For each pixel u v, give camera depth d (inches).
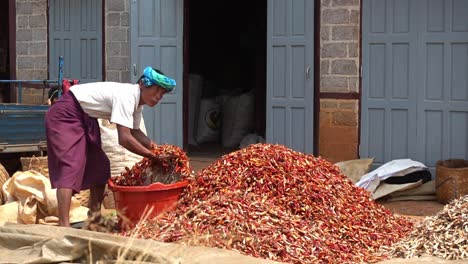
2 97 519.8
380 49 378.6
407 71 373.7
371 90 381.7
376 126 381.7
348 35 384.2
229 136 506.9
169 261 186.4
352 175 361.7
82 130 249.4
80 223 269.3
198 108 523.2
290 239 217.9
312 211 237.5
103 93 248.1
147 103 249.9
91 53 455.2
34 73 474.9
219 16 573.0
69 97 249.6
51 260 195.0
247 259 192.2
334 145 390.6
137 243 200.7
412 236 234.7
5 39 566.3
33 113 347.6
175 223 221.5
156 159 252.2
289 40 397.4
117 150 306.5
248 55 571.5
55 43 467.2
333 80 388.8
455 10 362.0
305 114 395.9
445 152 367.6
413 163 352.5
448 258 215.8
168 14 430.3
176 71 432.5
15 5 478.0
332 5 386.6
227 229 215.3
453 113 365.4
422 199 345.1
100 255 196.7
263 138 490.6
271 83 403.5
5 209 272.2
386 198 343.6
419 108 372.2
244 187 241.4
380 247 231.9
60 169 247.3
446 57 365.4
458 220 228.1
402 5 372.8
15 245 209.8
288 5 397.1
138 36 428.1
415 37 370.9
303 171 249.0
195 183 248.7
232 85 574.6
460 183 329.7
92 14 453.7
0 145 338.6
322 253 214.8
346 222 238.8
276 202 237.3
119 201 246.5
